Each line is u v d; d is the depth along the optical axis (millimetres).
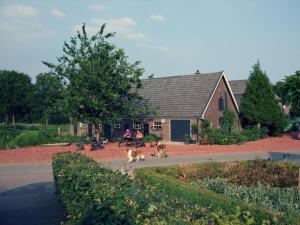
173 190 11156
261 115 43938
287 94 11570
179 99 41281
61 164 12094
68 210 9281
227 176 15594
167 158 26406
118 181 8211
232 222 5121
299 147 34656
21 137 33938
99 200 6801
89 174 9000
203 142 37219
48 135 36844
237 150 31797
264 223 6926
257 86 44469
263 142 38906
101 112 33906
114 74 33281
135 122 42625
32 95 81500
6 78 79125
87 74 32125
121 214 5941
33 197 14859
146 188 7488
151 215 5516
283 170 16375
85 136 38938
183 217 5426
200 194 10023
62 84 33719
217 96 40781
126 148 31109
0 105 77938
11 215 12203
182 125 39531
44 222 11242
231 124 41406
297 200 10680
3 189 16516
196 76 42750
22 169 21766
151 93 44312
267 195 11188
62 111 33094
